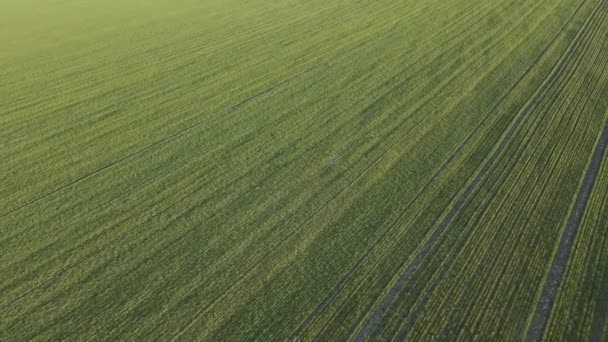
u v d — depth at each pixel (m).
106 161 11.91
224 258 9.17
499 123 13.45
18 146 12.45
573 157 12.08
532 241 9.51
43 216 10.16
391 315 8.09
